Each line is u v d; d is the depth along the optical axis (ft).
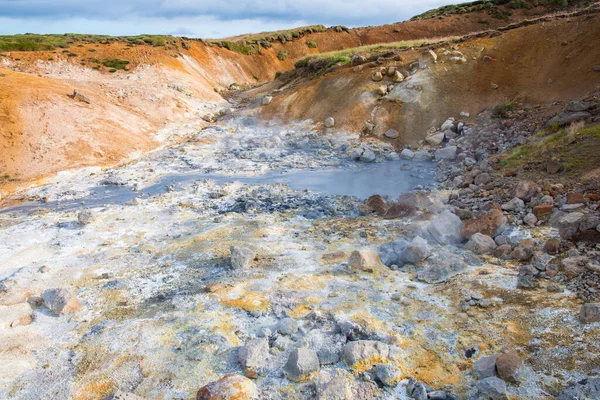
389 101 71.41
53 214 44.39
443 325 23.09
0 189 51.65
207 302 26.43
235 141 71.10
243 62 149.59
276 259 31.60
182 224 40.11
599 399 16.29
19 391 20.11
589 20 68.85
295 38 175.11
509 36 75.10
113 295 28.04
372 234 35.81
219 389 17.87
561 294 24.03
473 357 20.61
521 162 45.29
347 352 20.79
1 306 26.53
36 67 95.09
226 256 32.60
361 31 180.04
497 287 25.67
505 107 62.85
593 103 50.21
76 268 31.96
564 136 45.16
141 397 18.47
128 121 73.46
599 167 37.65
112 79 94.22
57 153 59.88
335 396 18.25
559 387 18.06
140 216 42.63
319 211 42.55
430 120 67.21
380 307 25.11
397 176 54.24
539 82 65.36
